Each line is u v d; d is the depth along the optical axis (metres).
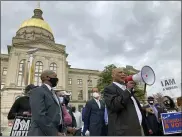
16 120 4.53
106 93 3.83
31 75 27.86
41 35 51.59
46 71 3.89
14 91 38.12
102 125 6.30
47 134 3.07
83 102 51.72
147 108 6.12
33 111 3.20
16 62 40.47
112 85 3.90
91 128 6.23
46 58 42.69
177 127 5.83
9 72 39.81
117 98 3.53
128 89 3.62
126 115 3.55
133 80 3.61
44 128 3.07
